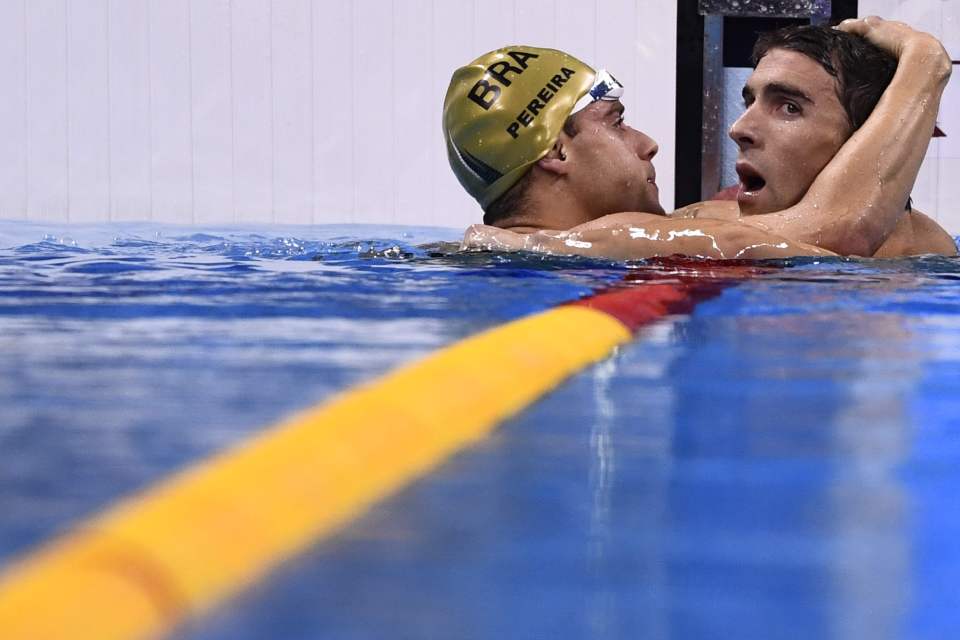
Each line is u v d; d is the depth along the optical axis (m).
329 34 18.06
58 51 17.80
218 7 17.94
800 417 3.24
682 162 18.33
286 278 6.96
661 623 1.82
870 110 8.20
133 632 1.72
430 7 18.09
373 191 18.27
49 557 2.00
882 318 5.28
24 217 17.88
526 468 2.73
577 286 6.46
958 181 17.94
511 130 8.71
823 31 8.27
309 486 2.55
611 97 8.83
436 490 2.54
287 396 3.45
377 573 2.03
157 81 17.94
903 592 1.95
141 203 18.02
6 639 1.63
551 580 2.00
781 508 2.40
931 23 17.72
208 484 2.47
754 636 1.78
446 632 1.77
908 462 2.75
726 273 7.05
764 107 8.23
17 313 5.41
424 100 18.17
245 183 18.14
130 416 3.18
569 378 3.90
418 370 3.85
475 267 7.53
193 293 6.20
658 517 2.34
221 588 1.95
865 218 7.78
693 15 18.09
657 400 3.51
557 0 18.17
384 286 6.52
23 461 2.71
